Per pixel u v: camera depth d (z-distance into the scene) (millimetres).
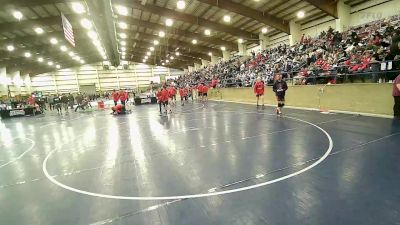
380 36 12586
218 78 28703
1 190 5043
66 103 29078
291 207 3547
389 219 3104
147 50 43906
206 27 24469
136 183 4844
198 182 4668
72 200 4316
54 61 42812
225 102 22625
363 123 8555
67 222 3619
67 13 21938
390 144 5984
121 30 30453
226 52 37531
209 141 7785
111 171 5664
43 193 4719
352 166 4844
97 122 15102
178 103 25969
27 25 21438
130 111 20531
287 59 19266
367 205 3443
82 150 7953
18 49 29750
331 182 4227
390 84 9367
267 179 4566
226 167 5348
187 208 3736
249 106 17359
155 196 4215
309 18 22281
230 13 22422
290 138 7383
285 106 15109
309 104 13555
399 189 3822
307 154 5793
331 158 5387
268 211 3488
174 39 34562
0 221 3814
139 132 10367
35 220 3756
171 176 5074
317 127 8586
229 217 3410
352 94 10977
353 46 13609
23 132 13250
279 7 20062
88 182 5098
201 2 18781
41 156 7602
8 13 18984
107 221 3551
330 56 14062
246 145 6988
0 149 9188
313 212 3375
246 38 27734
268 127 9289
